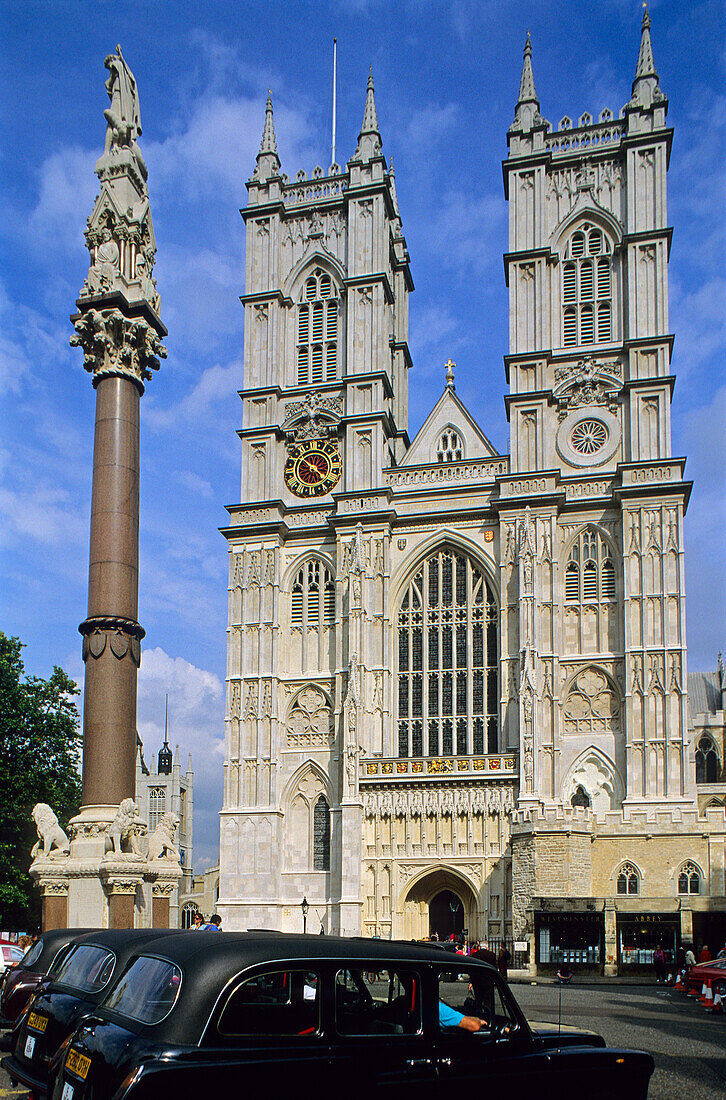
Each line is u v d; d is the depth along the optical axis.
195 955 12.59
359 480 87.50
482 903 72.94
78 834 35.34
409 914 75.50
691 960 55.44
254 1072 11.71
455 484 86.00
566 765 78.12
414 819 75.75
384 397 90.06
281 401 92.00
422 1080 12.96
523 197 89.25
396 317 103.25
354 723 78.62
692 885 67.50
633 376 83.31
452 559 85.00
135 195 41.47
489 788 74.94
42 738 67.06
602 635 80.06
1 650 68.88
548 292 86.88
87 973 17.52
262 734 83.56
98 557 37.00
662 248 85.12
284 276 94.94
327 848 81.56
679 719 75.81
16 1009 22.86
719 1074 23.22
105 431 37.97
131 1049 11.73
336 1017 12.70
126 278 39.88
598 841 69.25
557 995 46.44
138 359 39.03
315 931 79.31
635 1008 40.22
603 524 81.75
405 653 84.50
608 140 89.62
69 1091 12.52
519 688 77.12
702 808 110.25
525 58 92.50
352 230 93.12
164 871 38.41
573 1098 14.31
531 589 78.88
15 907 66.31
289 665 86.25
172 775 172.75
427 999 13.53
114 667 36.25
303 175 96.81
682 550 78.44
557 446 84.44
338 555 85.44
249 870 81.19
